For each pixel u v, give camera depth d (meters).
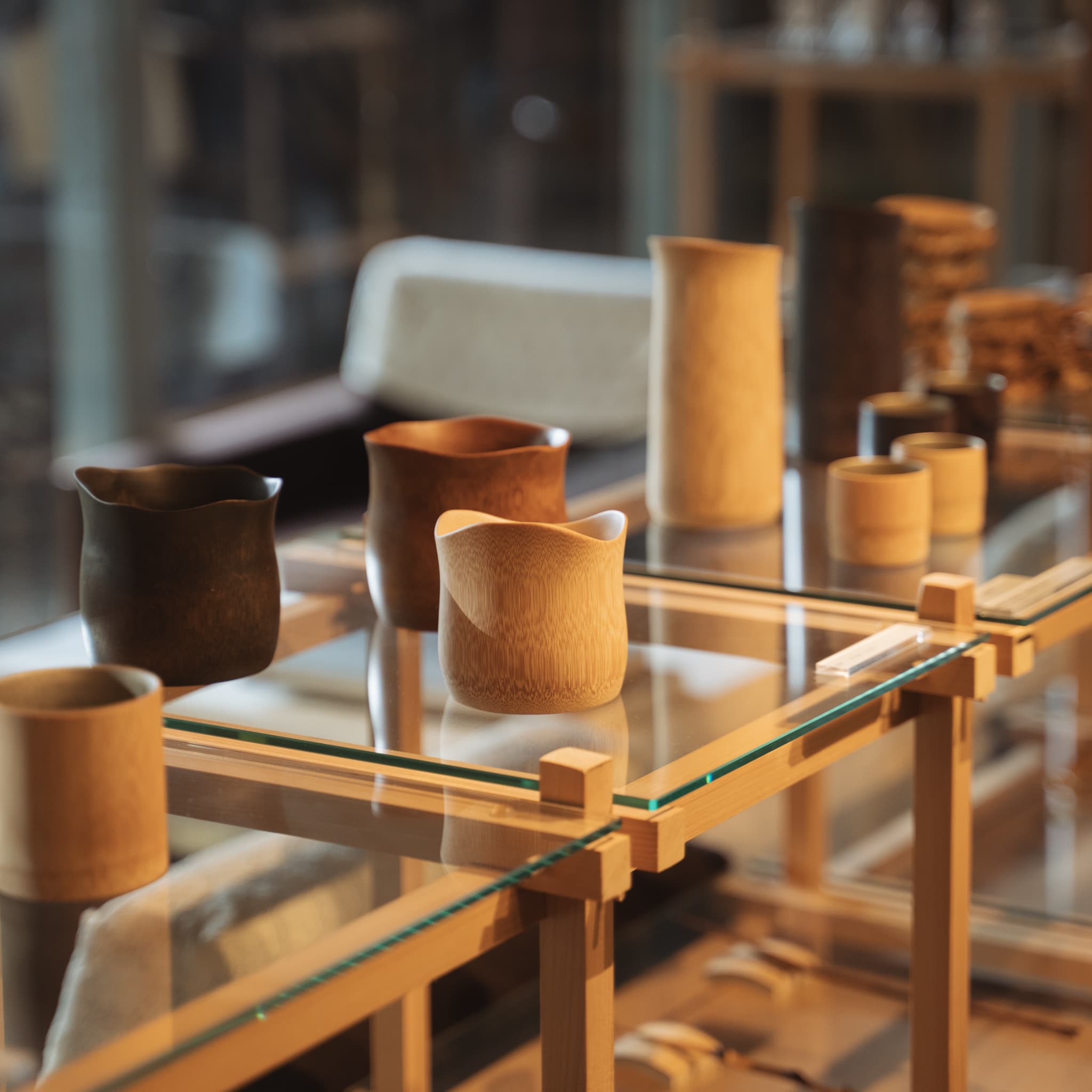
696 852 2.91
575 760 1.25
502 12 5.42
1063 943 2.59
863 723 1.59
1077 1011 2.50
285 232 4.93
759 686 1.46
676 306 1.95
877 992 2.57
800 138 4.84
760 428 1.97
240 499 1.54
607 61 5.77
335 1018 1.11
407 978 1.16
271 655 1.51
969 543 1.92
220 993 1.01
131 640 1.43
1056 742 3.34
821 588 1.74
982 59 4.42
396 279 4.05
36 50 4.28
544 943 1.28
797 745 1.47
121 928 1.08
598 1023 1.29
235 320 4.84
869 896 2.79
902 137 4.86
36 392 4.41
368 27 5.05
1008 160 4.72
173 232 4.65
